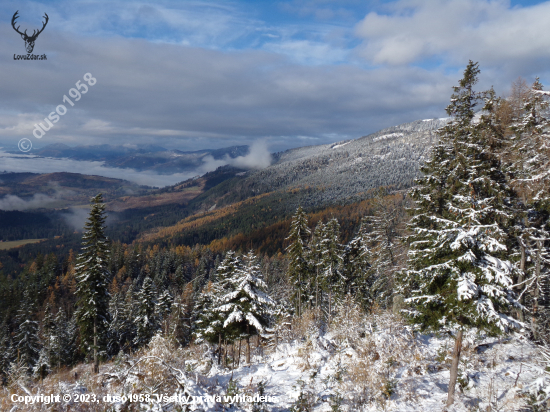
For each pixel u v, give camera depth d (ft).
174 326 138.51
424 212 65.51
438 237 35.81
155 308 137.80
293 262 116.78
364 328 59.31
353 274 116.78
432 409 35.24
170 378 31.48
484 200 49.55
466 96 58.18
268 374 50.21
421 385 40.63
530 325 52.60
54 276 301.63
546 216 58.18
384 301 103.40
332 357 52.01
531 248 57.72
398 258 95.76
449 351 48.91
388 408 35.86
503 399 35.53
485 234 33.68
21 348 131.95
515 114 59.00
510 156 56.90
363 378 40.93
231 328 70.74
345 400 37.93
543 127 52.24
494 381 39.78
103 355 101.45
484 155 57.11
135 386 31.22
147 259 411.54
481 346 50.08
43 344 139.33
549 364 32.99
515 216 56.95
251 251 75.15
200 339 92.17
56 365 132.57
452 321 34.53
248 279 71.51
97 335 97.09
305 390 40.34
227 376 49.24
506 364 43.78
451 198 59.16
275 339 75.00
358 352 49.16
